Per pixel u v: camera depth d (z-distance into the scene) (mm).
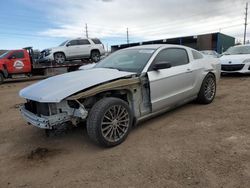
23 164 3396
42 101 3416
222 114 5074
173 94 4820
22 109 4125
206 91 5867
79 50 16328
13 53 14367
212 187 2629
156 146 3695
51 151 3744
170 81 4676
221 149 3480
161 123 4691
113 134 3742
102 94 3904
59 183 2883
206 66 5793
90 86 3568
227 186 2633
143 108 4305
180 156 3342
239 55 10734
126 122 3922
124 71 4324
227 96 6766
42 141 4160
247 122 4508
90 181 2879
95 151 3656
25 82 14633
